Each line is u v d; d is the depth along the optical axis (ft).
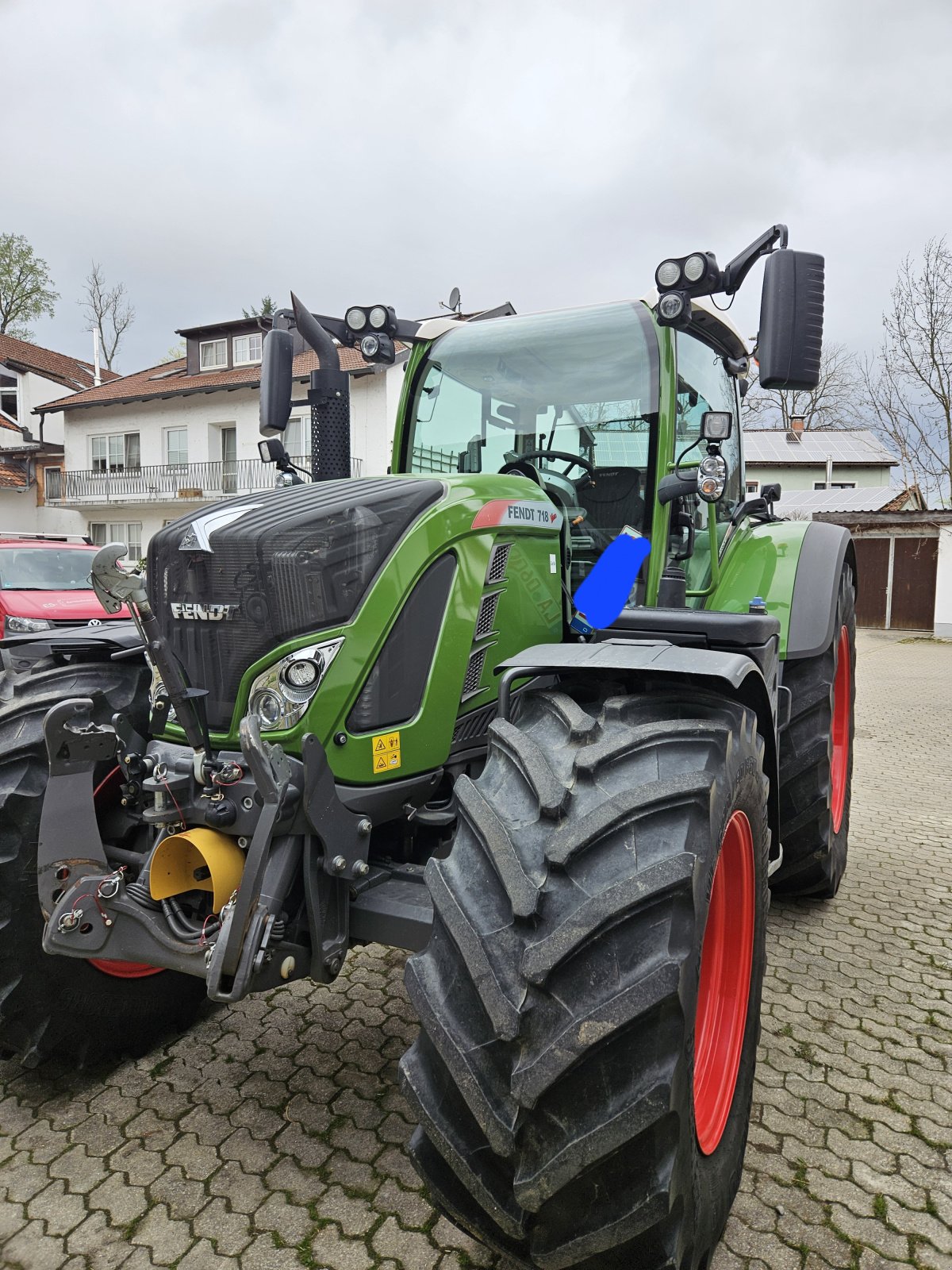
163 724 6.73
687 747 5.43
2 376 109.60
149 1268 5.64
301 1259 5.72
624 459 9.18
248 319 83.30
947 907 11.98
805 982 9.75
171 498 82.79
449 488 7.11
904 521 59.47
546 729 5.84
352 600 6.33
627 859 4.74
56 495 95.91
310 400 9.17
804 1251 5.87
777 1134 7.11
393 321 9.60
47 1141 6.95
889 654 48.52
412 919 6.03
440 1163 4.81
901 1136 7.09
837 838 11.71
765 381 7.42
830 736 10.57
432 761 6.84
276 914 5.73
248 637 6.18
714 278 7.72
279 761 5.80
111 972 7.79
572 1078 4.34
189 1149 6.84
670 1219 4.42
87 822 6.72
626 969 4.43
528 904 4.60
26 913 7.23
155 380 89.71
